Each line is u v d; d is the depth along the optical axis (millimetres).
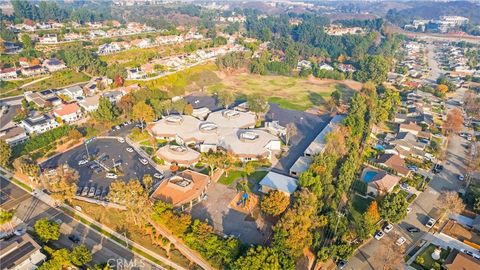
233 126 184375
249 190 136625
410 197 137750
